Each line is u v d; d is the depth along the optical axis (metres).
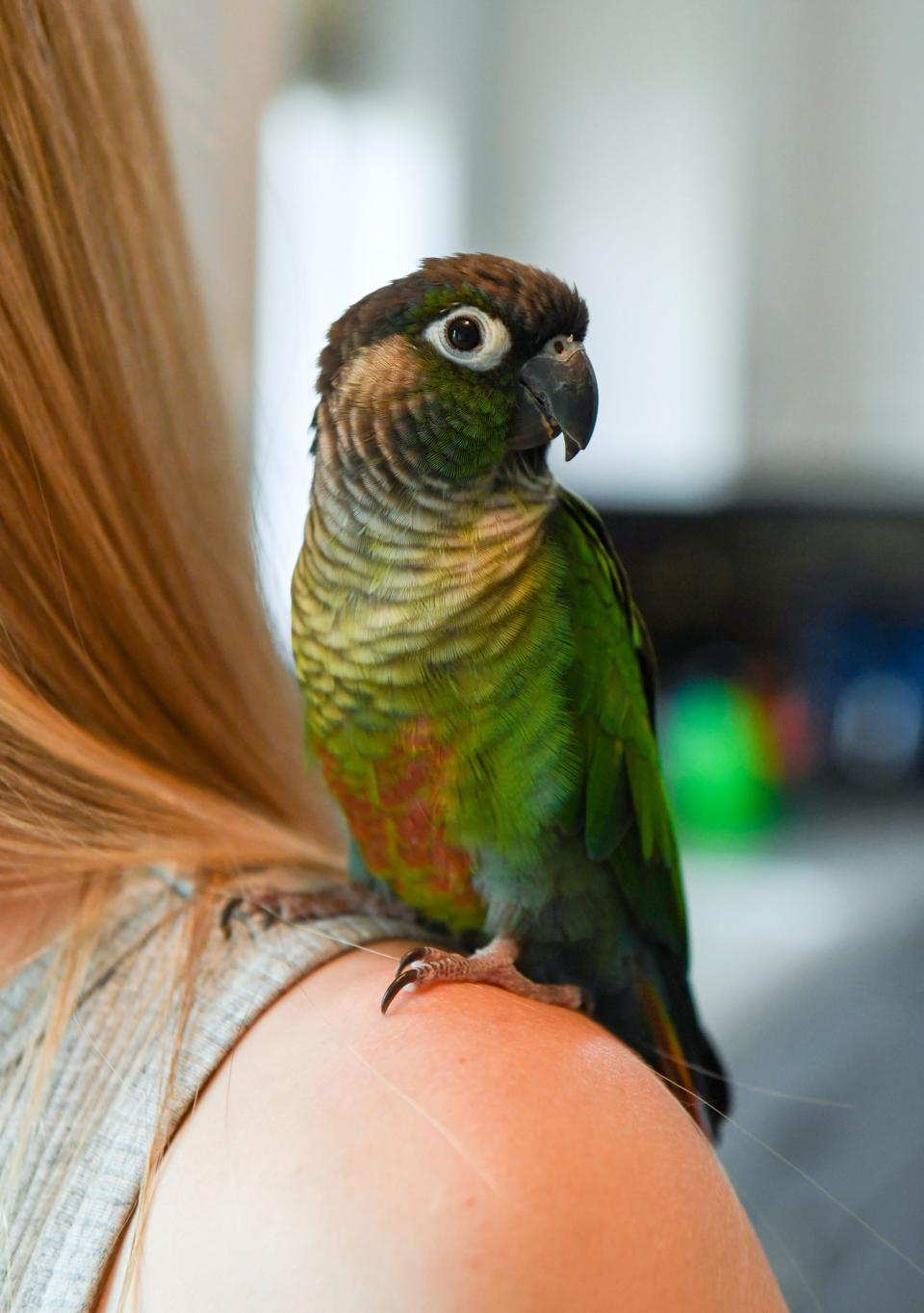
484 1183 0.52
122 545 0.77
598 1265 0.51
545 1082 0.58
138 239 0.78
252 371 1.54
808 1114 1.53
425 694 0.85
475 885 0.89
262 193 1.73
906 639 2.80
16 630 0.72
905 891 2.16
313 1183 0.54
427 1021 0.62
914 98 2.76
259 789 0.87
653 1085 0.62
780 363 2.88
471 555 0.87
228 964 0.69
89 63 0.74
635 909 0.96
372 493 0.88
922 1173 1.40
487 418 0.89
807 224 2.84
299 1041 0.62
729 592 2.86
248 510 0.91
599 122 2.85
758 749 2.44
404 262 2.81
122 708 0.78
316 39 2.59
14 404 0.70
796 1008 1.81
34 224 0.71
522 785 0.87
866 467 2.89
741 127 2.81
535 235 2.88
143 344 0.79
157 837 0.76
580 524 0.96
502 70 2.81
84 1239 0.59
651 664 1.01
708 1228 0.55
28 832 0.71
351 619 0.86
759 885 2.24
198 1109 0.61
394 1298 0.50
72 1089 0.65
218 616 0.85
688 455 2.92
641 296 2.90
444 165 2.81
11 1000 0.72
